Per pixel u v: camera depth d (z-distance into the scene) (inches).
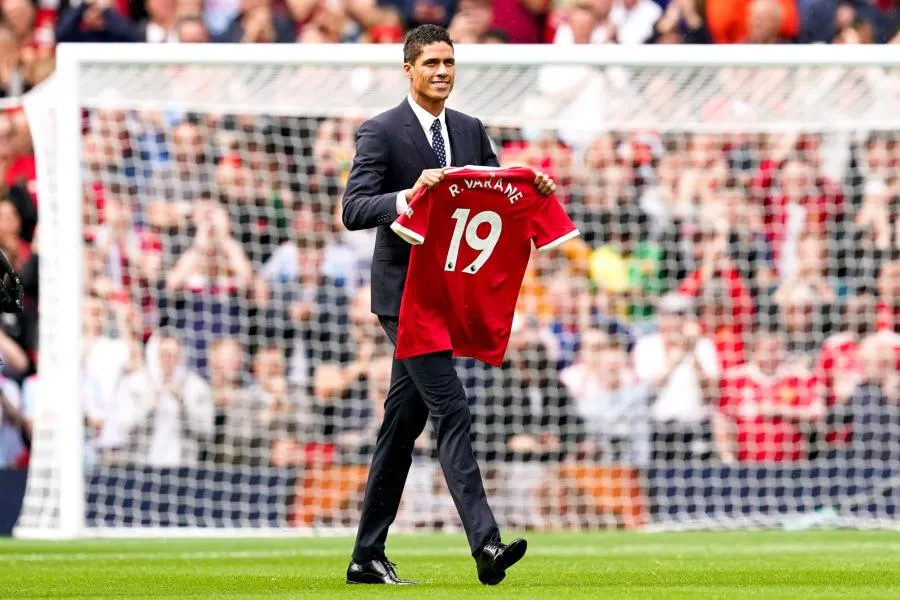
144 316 1387.8
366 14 1611.7
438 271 625.3
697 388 1391.5
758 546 1044.5
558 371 1387.8
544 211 632.4
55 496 1233.4
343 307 1413.6
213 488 1312.7
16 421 1360.7
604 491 1311.5
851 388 1368.1
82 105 1242.6
